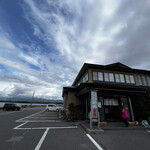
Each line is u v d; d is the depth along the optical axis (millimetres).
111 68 10422
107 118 9023
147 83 11492
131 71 11156
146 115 7641
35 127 6477
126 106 8172
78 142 4129
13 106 20172
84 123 7438
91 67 10188
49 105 22094
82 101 11219
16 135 4863
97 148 3631
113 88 7480
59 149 3498
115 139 4535
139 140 4477
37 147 3611
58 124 7531
